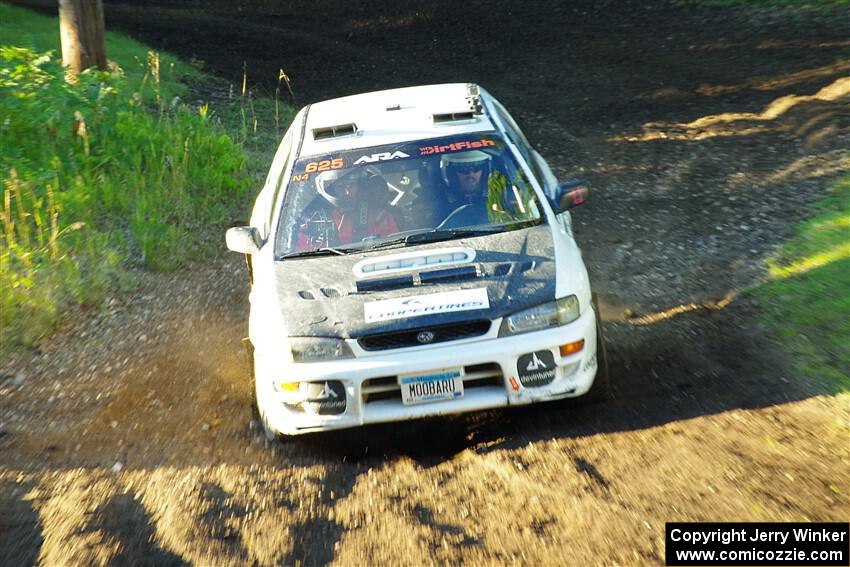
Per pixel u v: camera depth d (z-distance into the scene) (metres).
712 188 37.66
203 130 46.41
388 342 18.62
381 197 21.89
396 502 16.95
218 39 81.69
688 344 23.44
